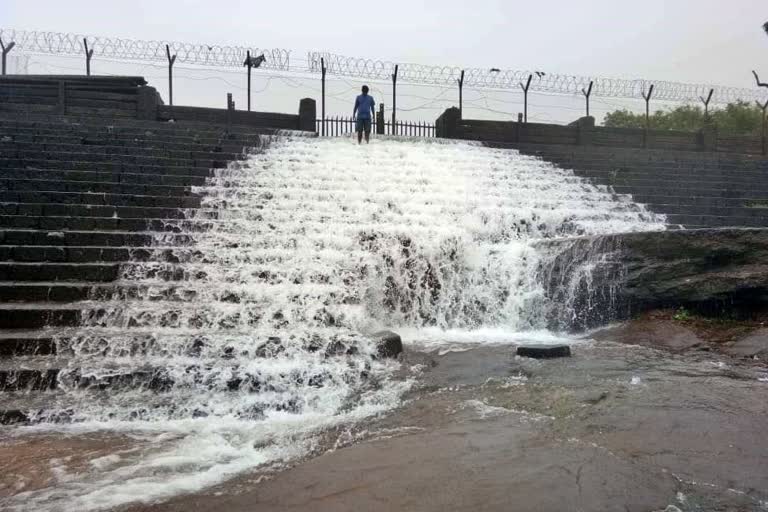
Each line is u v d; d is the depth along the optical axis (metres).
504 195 12.89
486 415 4.08
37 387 4.79
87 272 7.21
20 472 3.29
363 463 3.26
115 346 5.45
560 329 8.12
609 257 7.90
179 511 2.77
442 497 2.75
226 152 13.14
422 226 9.86
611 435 3.52
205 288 7.11
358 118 15.24
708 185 15.03
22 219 8.24
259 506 2.78
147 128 13.66
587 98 19.59
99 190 9.79
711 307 7.07
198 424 4.27
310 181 11.62
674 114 33.88
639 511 2.51
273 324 6.76
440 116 18.41
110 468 3.36
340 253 8.55
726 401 4.14
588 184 14.34
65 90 14.44
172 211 9.30
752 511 2.50
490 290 8.90
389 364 5.79
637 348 6.30
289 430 4.09
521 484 2.84
